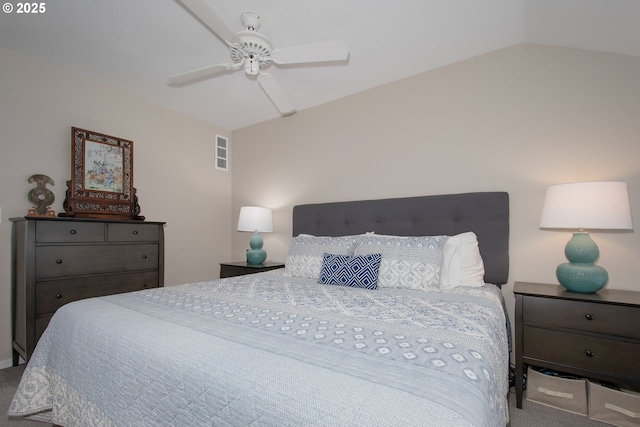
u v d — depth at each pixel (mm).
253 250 3215
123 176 2781
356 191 2881
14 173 2230
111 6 1789
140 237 2584
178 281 3311
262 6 1769
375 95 2795
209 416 746
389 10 1811
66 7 1791
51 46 2189
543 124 2090
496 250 2133
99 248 2322
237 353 849
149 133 3080
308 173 3219
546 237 2051
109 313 1250
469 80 2355
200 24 1956
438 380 700
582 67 1992
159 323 1114
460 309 1375
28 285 1966
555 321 1656
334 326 1095
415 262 1932
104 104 2736
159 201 3158
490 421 644
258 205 3623
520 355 1732
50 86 2414
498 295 1807
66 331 1273
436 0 1722
